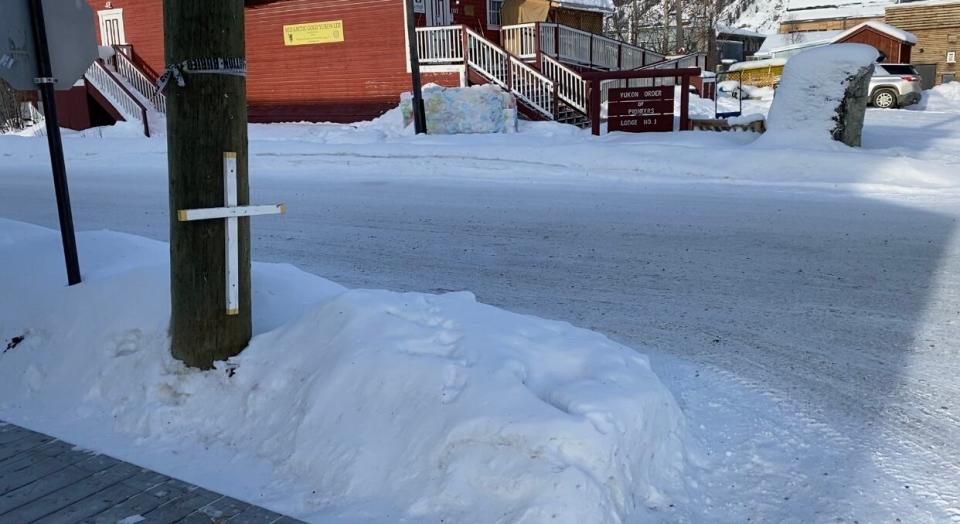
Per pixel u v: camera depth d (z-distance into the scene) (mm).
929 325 5602
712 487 3551
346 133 19969
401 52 22500
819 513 3322
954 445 3871
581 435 3225
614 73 16188
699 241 8344
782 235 8500
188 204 4223
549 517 3023
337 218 10266
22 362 4980
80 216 10891
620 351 4168
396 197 11758
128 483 3656
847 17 48281
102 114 27078
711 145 14266
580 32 23109
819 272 7051
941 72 37344
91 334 4871
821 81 13227
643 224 9289
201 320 4312
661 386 3852
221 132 4184
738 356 5109
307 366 4125
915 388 4547
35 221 10672
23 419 4484
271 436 3939
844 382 4656
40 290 5418
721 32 53281
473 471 3277
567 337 4266
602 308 6199
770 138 13602
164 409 4262
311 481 3604
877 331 5516
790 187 11516
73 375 4758
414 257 8047
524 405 3402
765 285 6703
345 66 23578
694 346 5316
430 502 3275
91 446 4074
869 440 3938
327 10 23516
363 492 3451
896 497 3420
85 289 5188
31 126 29000
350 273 7480
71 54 5316
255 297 5145
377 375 3793
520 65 20359
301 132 21359
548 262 7684
